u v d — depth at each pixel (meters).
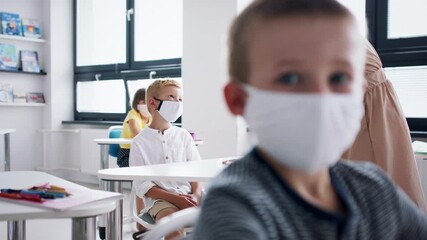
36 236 3.14
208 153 3.99
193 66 4.09
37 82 5.73
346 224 0.51
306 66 0.48
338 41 0.49
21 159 5.59
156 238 0.96
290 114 0.49
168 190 2.08
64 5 5.78
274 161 0.53
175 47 4.85
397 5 3.47
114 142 3.32
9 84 5.38
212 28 3.96
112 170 1.75
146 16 5.10
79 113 5.85
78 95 5.85
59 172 5.80
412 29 3.43
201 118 4.04
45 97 5.76
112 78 5.45
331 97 0.49
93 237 1.18
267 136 0.51
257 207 0.46
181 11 4.77
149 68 5.08
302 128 0.49
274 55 0.49
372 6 3.57
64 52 5.79
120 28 5.36
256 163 0.52
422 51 3.35
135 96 3.84
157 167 1.84
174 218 0.97
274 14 0.49
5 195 1.19
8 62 5.36
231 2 3.82
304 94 0.49
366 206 0.57
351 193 0.57
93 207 1.12
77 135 5.70
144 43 5.14
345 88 0.51
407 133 1.58
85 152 5.39
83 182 5.61
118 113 5.44
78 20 5.80
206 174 1.64
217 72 3.93
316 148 0.50
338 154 0.52
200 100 4.05
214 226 0.44
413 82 3.41
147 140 2.25
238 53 0.53
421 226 0.63
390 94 1.59
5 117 5.46
